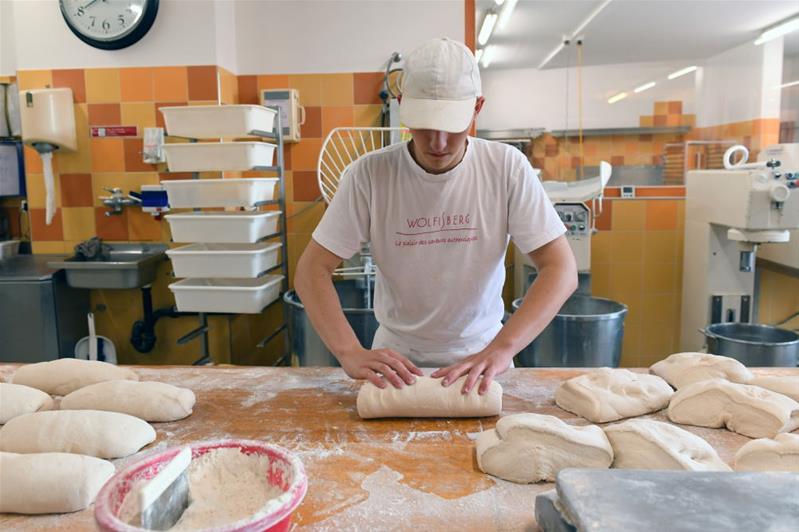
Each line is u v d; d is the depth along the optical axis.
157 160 2.67
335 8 2.81
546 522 0.73
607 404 1.14
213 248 2.59
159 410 1.14
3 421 1.14
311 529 0.79
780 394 1.15
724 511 0.61
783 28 4.07
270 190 2.50
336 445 1.04
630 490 0.66
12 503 0.84
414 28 2.81
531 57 4.91
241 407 1.22
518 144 4.86
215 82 2.65
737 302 2.94
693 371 1.31
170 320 2.87
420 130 1.11
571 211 2.79
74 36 2.69
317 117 2.88
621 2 3.61
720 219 2.76
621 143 4.95
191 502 0.77
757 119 4.51
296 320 2.20
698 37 4.43
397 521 0.81
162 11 2.63
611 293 3.53
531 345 2.36
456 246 1.36
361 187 1.35
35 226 2.85
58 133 2.64
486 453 0.94
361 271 2.62
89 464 0.90
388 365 1.22
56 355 2.53
